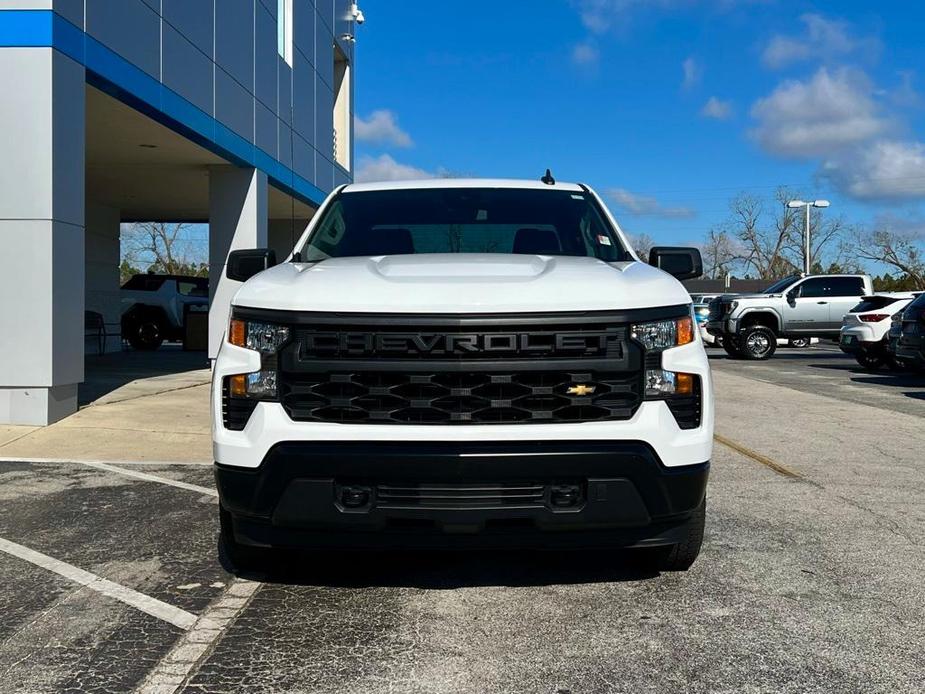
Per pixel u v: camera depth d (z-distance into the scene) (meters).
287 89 17.33
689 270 4.47
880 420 9.54
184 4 12.01
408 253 4.42
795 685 2.92
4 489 5.89
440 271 3.62
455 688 2.90
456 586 3.91
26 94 8.28
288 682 2.95
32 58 8.28
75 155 8.80
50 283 8.34
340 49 22.88
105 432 8.17
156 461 6.94
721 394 12.18
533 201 4.91
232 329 3.49
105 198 19.70
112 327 21.09
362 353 3.26
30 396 8.41
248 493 3.33
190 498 5.63
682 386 3.38
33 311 8.34
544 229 4.65
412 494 3.23
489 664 3.09
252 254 4.44
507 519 3.24
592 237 4.62
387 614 3.57
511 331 3.25
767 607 3.65
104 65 9.55
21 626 3.45
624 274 3.68
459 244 4.54
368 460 3.20
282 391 3.31
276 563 4.02
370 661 3.11
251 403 3.36
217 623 3.47
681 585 3.92
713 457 7.24
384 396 3.25
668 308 3.43
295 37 17.86
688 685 2.92
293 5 17.66
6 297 8.31
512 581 3.98
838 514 5.28
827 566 4.22
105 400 10.26
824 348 27.44
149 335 22.72
